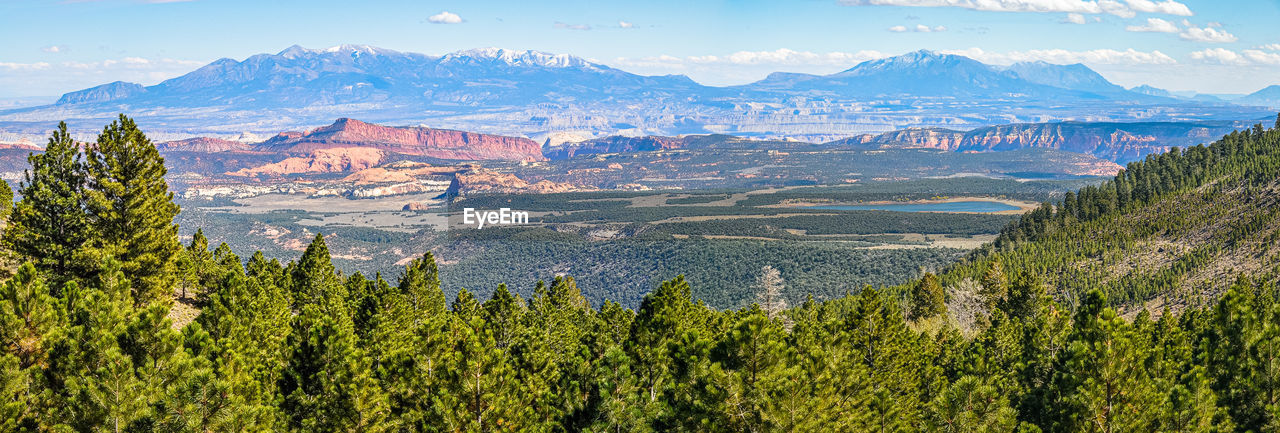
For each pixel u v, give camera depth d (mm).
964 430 39781
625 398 40062
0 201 63625
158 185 64938
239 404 35875
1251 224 144500
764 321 37656
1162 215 168625
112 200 62281
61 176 61031
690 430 37688
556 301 83250
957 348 67625
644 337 51094
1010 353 58625
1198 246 147500
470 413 40500
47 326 38594
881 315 59188
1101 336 40906
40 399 36562
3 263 60812
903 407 45844
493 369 40594
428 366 42594
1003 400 40094
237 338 48125
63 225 61219
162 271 64812
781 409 35750
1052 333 52719
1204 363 47750
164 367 36156
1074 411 40062
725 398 36562
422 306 75875
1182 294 128875
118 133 62094
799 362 38781
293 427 42000
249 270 89938
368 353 48219
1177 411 39062
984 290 109375
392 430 41438
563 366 49062
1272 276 122125
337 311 60500
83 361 36531
